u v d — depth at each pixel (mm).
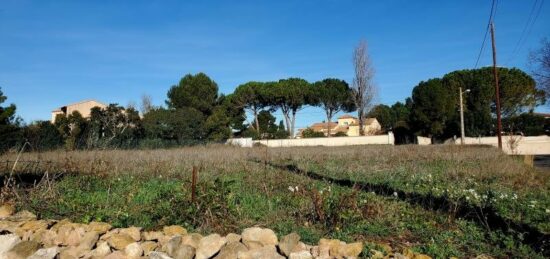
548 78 23078
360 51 38938
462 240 4691
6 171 8836
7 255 4270
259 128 46125
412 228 5129
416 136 40531
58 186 7434
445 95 38375
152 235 4531
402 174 10570
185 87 40719
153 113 31203
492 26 23172
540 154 28922
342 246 3998
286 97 43438
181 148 22781
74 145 16234
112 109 28047
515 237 4770
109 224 4777
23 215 5281
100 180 8680
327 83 45094
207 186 5410
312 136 44312
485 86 38219
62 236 4566
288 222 5250
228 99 44312
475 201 6578
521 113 39594
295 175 9555
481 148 20734
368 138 36812
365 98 38844
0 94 22391
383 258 3896
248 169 10867
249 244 4156
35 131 20797
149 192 7414
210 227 4977
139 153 15938
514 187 8836
